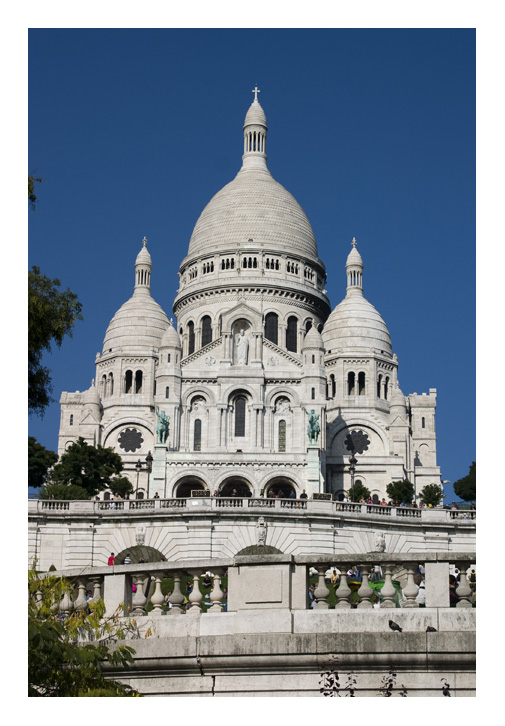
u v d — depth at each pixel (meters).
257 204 175.00
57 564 74.44
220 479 129.25
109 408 160.00
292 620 29.31
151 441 155.62
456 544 77.44
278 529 75.50
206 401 142.12
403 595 30.20
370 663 28.36
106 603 31.33
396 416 154.50
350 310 165.75
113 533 75.38
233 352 145.50
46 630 28.39
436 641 28.27
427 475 154.38
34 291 46.50
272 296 165.75
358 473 143.62
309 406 140.88
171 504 76.50
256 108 190.00
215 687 28.97
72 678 28.36
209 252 170.38
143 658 29.36
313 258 173.25
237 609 29.86
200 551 74.31
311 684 28.56
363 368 160.75
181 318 169.75
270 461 130.12
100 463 114.00
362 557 29.81
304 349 143.38
